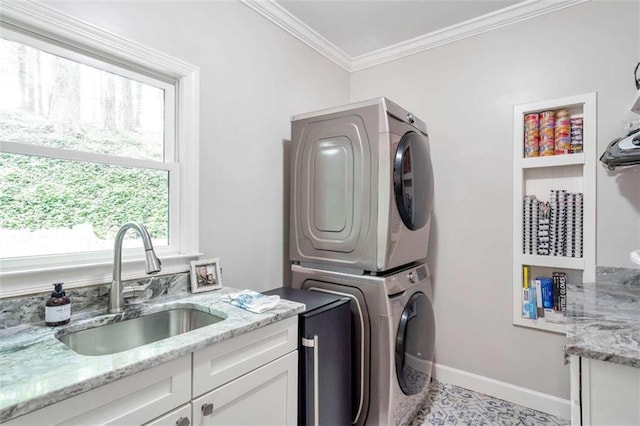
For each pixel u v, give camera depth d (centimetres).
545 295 212
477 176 237
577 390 104
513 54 224
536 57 216
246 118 201
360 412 177
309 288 200
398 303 178
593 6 199
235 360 116
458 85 246
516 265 221
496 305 229
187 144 169
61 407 75
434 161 255
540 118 218
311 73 253
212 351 108
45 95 128
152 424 92
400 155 178
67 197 134
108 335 126
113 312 130
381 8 220
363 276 179
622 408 98
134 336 134
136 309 135
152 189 161
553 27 211
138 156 156
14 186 122
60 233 132
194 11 173
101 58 142
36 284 119
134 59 149
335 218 190
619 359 96
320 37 252
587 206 198
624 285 185
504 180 227
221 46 187
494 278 230
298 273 206
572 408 106
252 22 206
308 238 203
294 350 142
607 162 173
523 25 221
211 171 181
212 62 182
